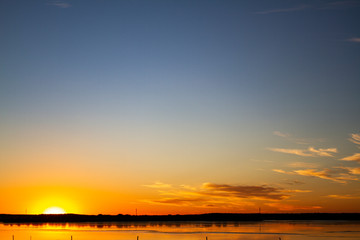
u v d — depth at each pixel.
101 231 168.62
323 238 115.12
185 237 124.56
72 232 160.12
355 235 130.62
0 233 151.38
